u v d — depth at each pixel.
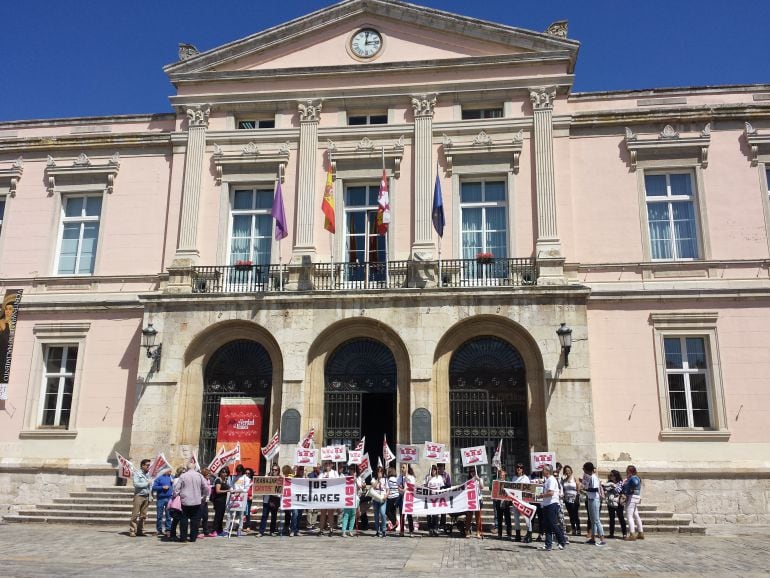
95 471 19.78
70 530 15.88
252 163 21.42
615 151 20.56
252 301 19.55
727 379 18.62
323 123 21.58
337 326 19.38
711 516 17.73
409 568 10.64
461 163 20.73
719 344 18.84
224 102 21.94
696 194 20.09
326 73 21.67
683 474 18.02
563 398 18.03
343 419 19.23
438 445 16.91
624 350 19.12
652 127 20.58
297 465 16.70
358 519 16.53
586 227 20.09
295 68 21.75
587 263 19.77
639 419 18.64
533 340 18.53
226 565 10.80
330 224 19.47
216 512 15.41
